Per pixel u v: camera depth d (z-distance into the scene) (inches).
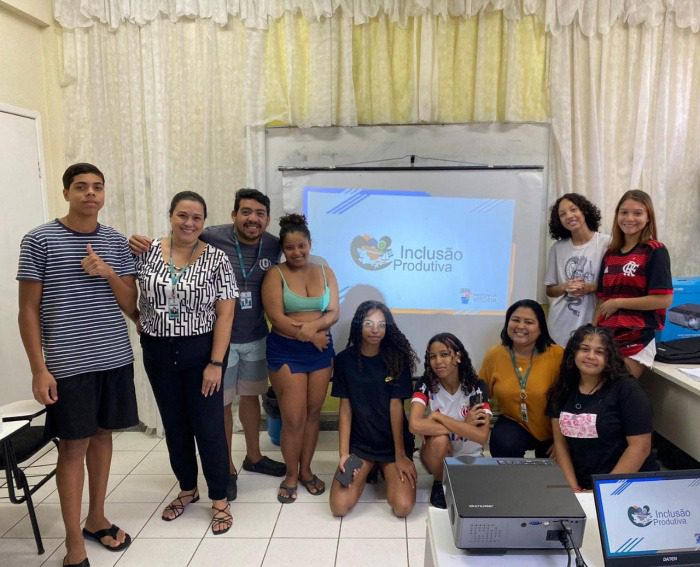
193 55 118.3
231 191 122.0
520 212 116.3
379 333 93.4
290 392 93.7
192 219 80.2
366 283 118.4
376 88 116.9
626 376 77.4
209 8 116.0
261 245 98.4
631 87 114.1
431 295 118.3
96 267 72.6
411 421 92.5
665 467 106.0
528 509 46.6
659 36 113.0
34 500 97.8
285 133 120.0
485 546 46.8
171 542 84.4
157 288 79.8
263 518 91.0
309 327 93.3
